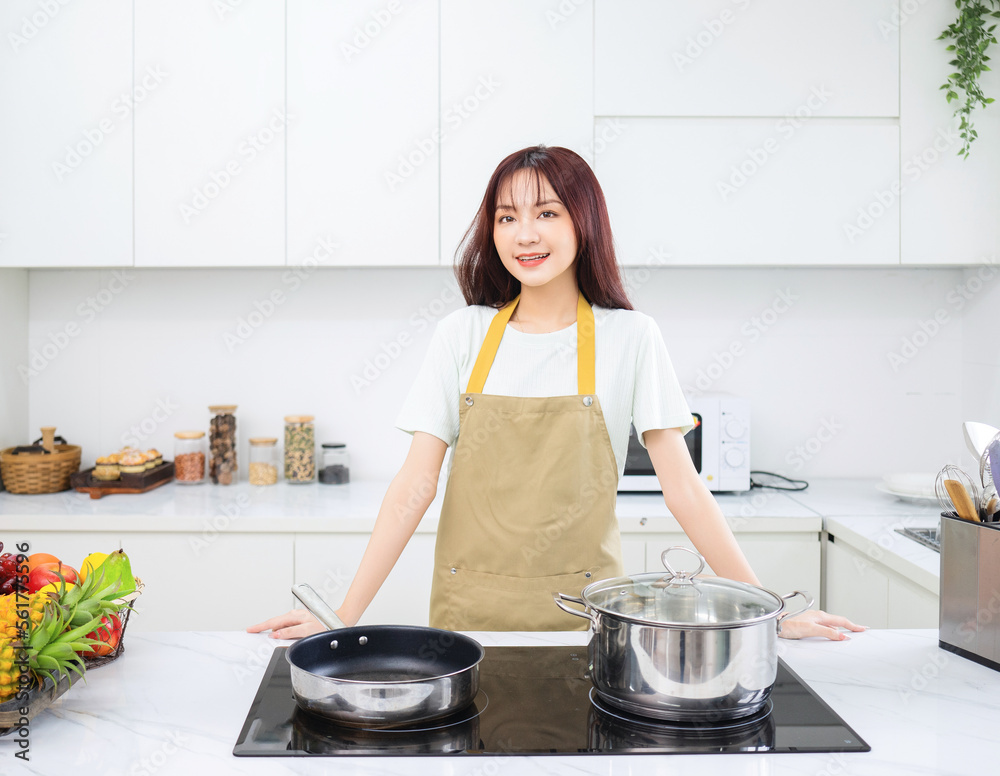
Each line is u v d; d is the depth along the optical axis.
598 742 0.74
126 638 1.04
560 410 1.25
